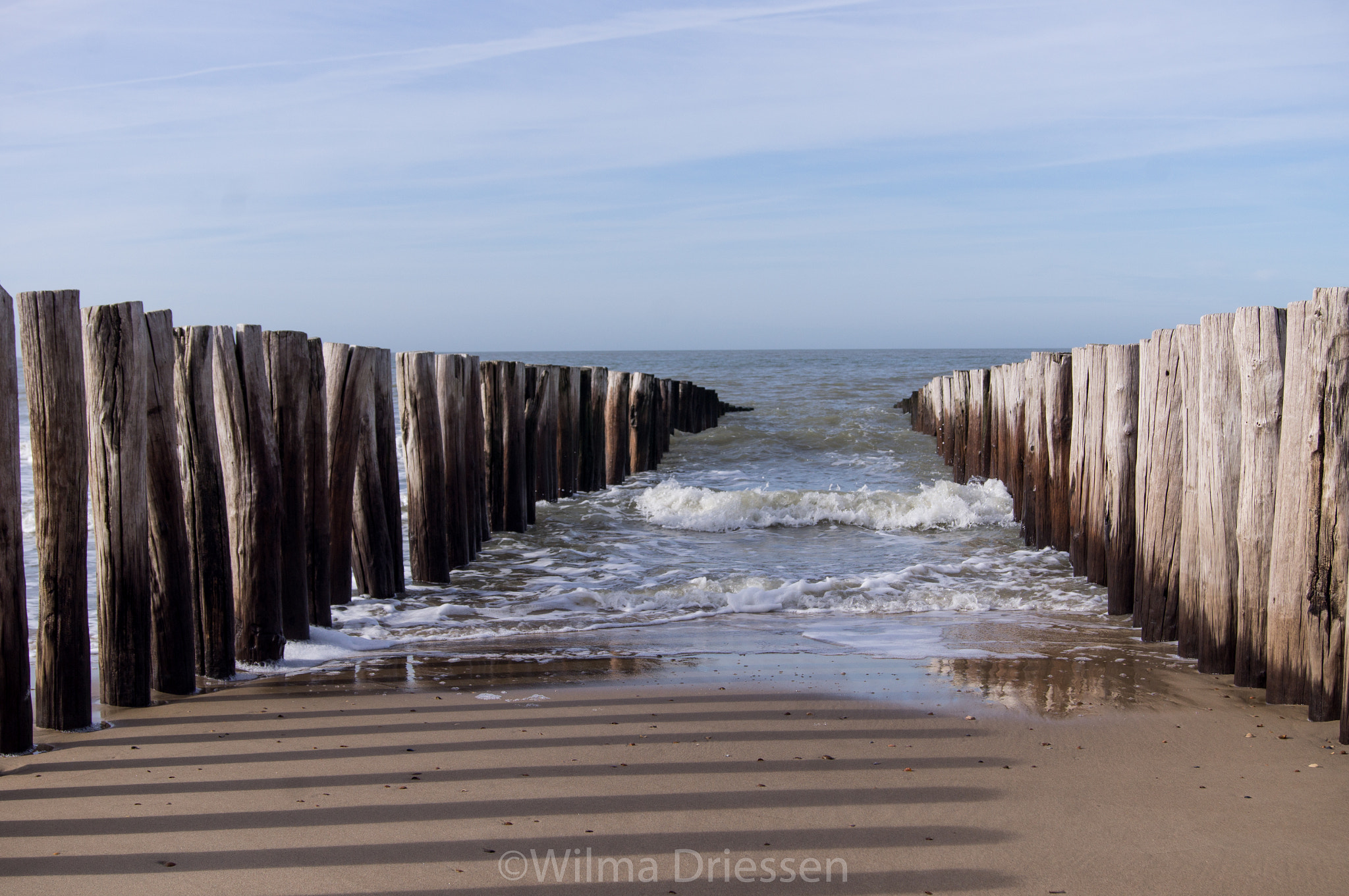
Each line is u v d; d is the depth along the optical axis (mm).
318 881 2684
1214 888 2664
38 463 3852
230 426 4898
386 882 2684
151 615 4406
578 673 4902
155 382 4270
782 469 14852
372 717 4129
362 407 6461
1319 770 3488
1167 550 5488
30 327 3814
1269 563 4379
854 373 43750
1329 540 3938
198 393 4570
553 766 3537
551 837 2949
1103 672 4887
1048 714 4156
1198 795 3273
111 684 4242
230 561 4777
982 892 2641
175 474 4375
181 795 3260
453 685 4660
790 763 3574
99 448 4145
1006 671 4918
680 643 5629
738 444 17625
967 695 4477
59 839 2928
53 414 3818
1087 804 3207
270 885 2662
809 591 7027
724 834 2979
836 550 8906
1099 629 5965
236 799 3227
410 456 7270
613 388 13266
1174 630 5504
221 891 2627
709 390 21641
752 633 5926
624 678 4793
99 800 3215
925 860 2822
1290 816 3105
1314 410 3920
